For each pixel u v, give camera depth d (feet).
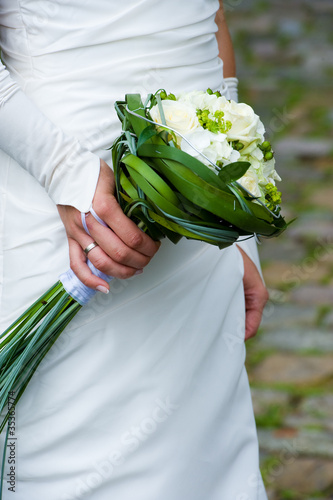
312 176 15.60
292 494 8.85
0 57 6.93
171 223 6.29
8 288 6.91
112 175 6.53
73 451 6.93
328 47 21.21
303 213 14.44
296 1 24.29
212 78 7.00
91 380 6.84
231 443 7.32
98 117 6.68
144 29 6.66
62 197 6.48
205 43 6.93
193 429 7.07
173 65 6.77
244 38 21.80
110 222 6.39
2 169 6.89
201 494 7.17
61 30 6.61
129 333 6.86
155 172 6.25
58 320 6.67
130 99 6.35
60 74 6.66
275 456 9.26
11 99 6.48
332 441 9.41
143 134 6.22
